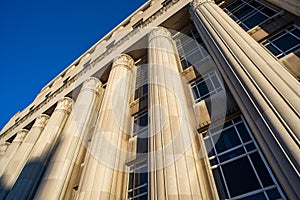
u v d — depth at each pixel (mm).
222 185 6254
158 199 5730
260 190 5457
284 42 8617
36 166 14227
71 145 13016
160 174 6328
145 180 8531
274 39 9133
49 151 15461
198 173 6727
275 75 5660
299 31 8383
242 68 6516
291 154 3963
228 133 7523
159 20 16297
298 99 4703
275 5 10070
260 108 5191
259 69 6059
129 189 8781
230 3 13953
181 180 5926
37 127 20547
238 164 6410
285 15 9414
